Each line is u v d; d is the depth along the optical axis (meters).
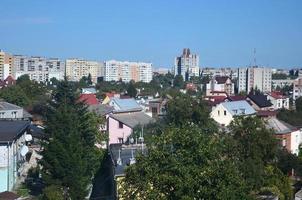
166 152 29.62
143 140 63.91
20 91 110.75
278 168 51.19
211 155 29.52
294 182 53.81
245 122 50.06
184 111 70.56
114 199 43.88
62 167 44.25
